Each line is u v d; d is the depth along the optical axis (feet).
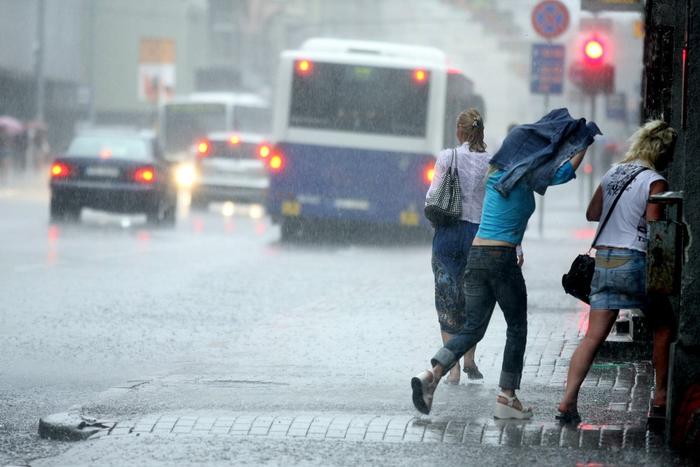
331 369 78.54
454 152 73.26
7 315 101.04
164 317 101.65
